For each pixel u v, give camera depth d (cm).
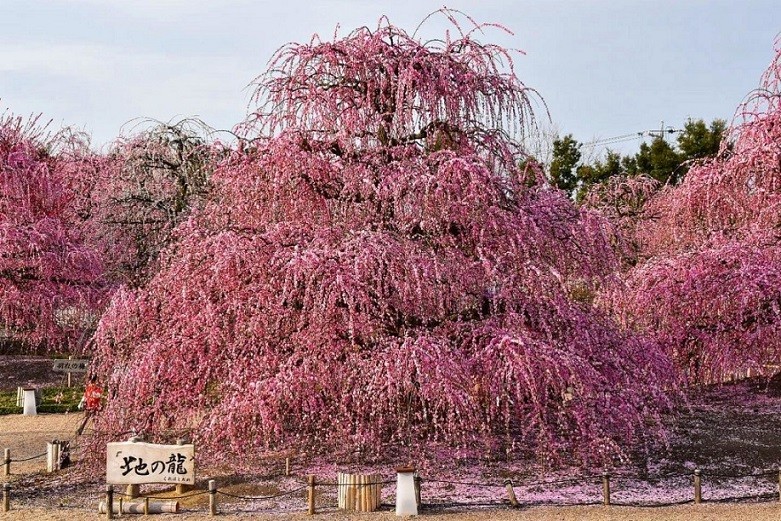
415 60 851
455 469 829
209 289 810
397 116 838
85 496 788
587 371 779
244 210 898
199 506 736
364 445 818
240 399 770
